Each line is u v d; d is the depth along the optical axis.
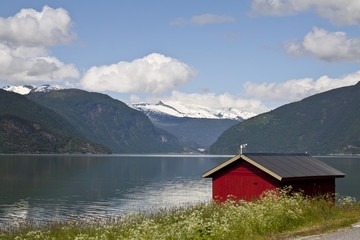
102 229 24.91
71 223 29.80
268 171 26.70
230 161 29.31
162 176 135.12
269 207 20.66
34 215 55.09
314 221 20.02
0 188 95.06
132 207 61.34
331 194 30.23
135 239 17.56
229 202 28.80
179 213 28.36
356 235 16.59
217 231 16.73
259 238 16.69
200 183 105.50
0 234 28.95
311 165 30.75
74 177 130.00
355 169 162.75
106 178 125.81
